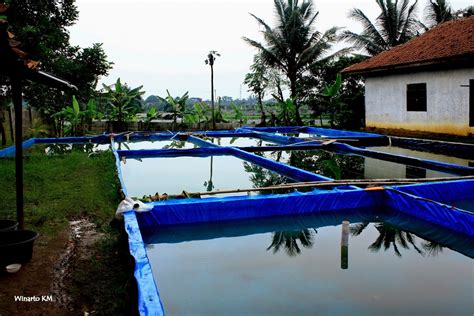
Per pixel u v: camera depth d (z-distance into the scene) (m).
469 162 10.70
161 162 11.59
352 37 22.31
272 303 3.39
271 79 24.42
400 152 12.83
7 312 3.04
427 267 4.22
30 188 6.99
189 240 5.24
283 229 5.70
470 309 3.29
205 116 22.47
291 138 15.53
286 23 23.08
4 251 3.70
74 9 15.34
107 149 14.38
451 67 14.09
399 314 3.21
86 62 16.53
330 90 19.47
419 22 23.20
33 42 12.84
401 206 6.16
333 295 3.54
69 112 17.16
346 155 12.44
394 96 16.70
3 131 13.23
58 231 4.90
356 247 4.88
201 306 3.36
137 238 4.17
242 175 9.52
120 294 3.31
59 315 3.03
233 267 4.26
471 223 5.07
